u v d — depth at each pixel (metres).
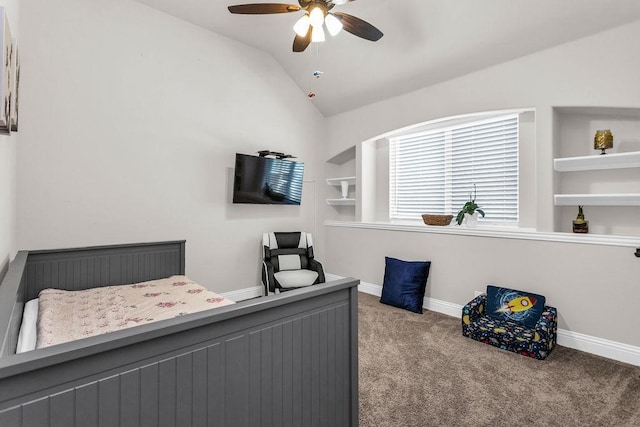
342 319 1.48
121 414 0.87
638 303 2.33
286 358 1.26
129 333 0.87
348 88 4.16
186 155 3.51
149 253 2.86
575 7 2.40
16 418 0.72
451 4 2.74
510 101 3.00
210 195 3.70
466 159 3.75
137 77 3.18
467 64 3.19
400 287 3.57
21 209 2.60
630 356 2.35
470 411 1.83
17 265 1.83
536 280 2.81
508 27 2.72
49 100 2.72
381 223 4.20
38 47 2.67
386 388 2.06
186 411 0.99
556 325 2.66
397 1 2.89
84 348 0.78
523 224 3.26
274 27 3.60
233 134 3.88
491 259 3.10
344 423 1.49
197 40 3.59
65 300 2.12
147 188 3.25
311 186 4.71
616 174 2.71
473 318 2.83
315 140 4.74
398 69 3.58
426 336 2.85
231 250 3.88
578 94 2.61
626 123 2.65
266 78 4.19
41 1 2.69
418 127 4.00
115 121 3.05
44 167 2.70
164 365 0.95
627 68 2.39
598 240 2.48
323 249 4.85
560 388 2.04
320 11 2.13
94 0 2.94
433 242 3.57
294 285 3.59
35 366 0.72
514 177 3.36
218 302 2.12
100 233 2.98
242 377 1.13
